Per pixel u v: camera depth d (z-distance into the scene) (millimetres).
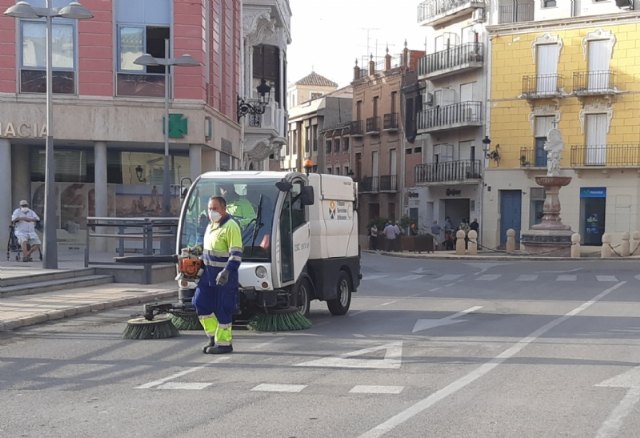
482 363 9570
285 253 12328
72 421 6883
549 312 15242
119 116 25578
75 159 27859
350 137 65188
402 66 57469
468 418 6883
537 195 46000
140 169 27750
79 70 25328
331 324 13375
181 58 22734
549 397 7691
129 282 19062
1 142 25453
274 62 38750
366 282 23766
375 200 60938
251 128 34531
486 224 47594
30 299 15477
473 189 48688
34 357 10094
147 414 7105
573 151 44500
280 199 12195
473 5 48094
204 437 6344
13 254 23891
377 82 60906
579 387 8156
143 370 9203
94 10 25344
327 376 8789
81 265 19859
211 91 27703
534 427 6570
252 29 34594
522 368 9227
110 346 10922
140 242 20375
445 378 8641
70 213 27859
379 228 49312
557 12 45344
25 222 21219
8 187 25547
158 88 25844
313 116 74562
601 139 43969
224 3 29812
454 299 18141
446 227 50312
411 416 6957
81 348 10766
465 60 48250
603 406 7312
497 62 47219
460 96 50344
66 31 25344
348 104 73688
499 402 7488
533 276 25453
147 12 25781
